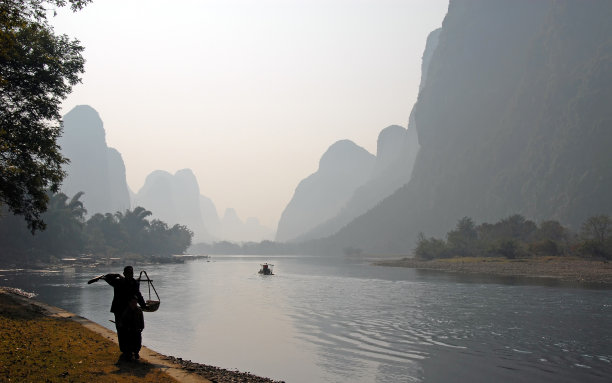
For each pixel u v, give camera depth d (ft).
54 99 100.78
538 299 155.63
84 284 200.44
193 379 38.14
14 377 33.50
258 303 146.30
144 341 84.99
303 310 128.77
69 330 56.03
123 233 557.74
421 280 260.21
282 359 71.10
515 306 137.08
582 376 61.52
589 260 359.05
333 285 224.94
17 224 350.64
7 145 88.58
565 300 152.25
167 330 96.27
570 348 78.38
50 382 33.32
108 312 116.57
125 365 40.42
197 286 216.13
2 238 342.44
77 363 39.42
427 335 90.48
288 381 59.41
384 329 97.14
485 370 64.39
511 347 79.20
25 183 98.37
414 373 63.21
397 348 78.69
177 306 138.00
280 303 146.61
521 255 425.69
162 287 210.18
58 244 399.85
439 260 498.28
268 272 316.40
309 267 469.16
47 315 68.39
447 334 91.40
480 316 116.16
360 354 74.28
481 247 498.28
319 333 92.63
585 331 94.43
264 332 93.86
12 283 204.23
